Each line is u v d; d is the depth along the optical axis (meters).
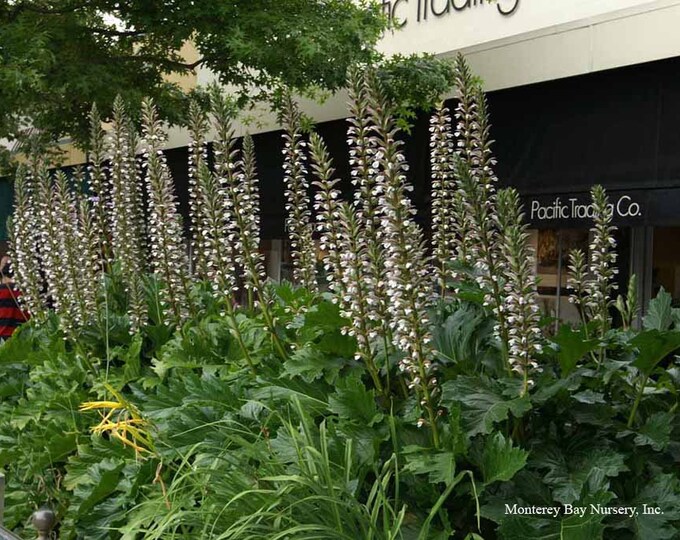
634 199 9.75
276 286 5.94
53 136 13.44
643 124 9.78
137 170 6.57
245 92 12.41
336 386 4.22
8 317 11.03
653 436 3.70
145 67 12.50
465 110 4.72
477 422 3.69
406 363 3.96
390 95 11.32
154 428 4.71
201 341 5.55
